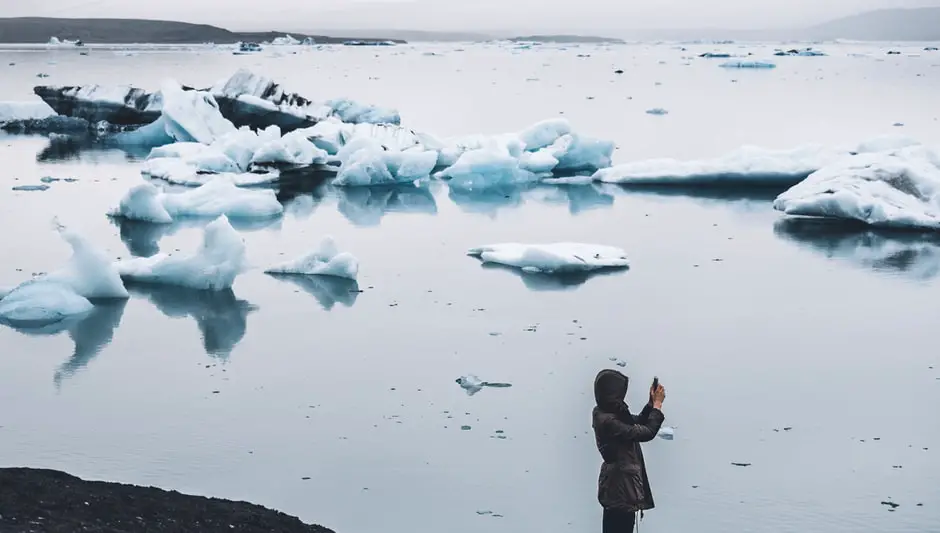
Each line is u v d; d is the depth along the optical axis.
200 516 7.36
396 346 14.91
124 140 39.12
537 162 32.31
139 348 14.88
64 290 16.73
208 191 25.48
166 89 37.75
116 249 21.27
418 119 50.12
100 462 10.99
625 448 6.89
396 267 19.78
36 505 6.85
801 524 9.58
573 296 17.61
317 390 13.12
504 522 9.64
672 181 29.80
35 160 34.59
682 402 12.69
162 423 12.06
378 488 10.35
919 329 15.66
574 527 9.54
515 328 15.77
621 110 55.38
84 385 13.39
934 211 23.36
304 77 89.62
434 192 29.17
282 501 10.04
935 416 12.17
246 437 11.64
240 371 13.88
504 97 65.25
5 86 70.88
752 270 19.47
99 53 147.62
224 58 134.38
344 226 24.11
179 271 18.19
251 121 38.91
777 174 28.78
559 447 11.34
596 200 27.53
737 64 109.62
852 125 45.50
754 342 15.07
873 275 19.00
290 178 31.77
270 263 20.12
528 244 21.25
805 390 13.07
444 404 12.62
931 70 95.56
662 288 18.16
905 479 10.49
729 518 9.69
